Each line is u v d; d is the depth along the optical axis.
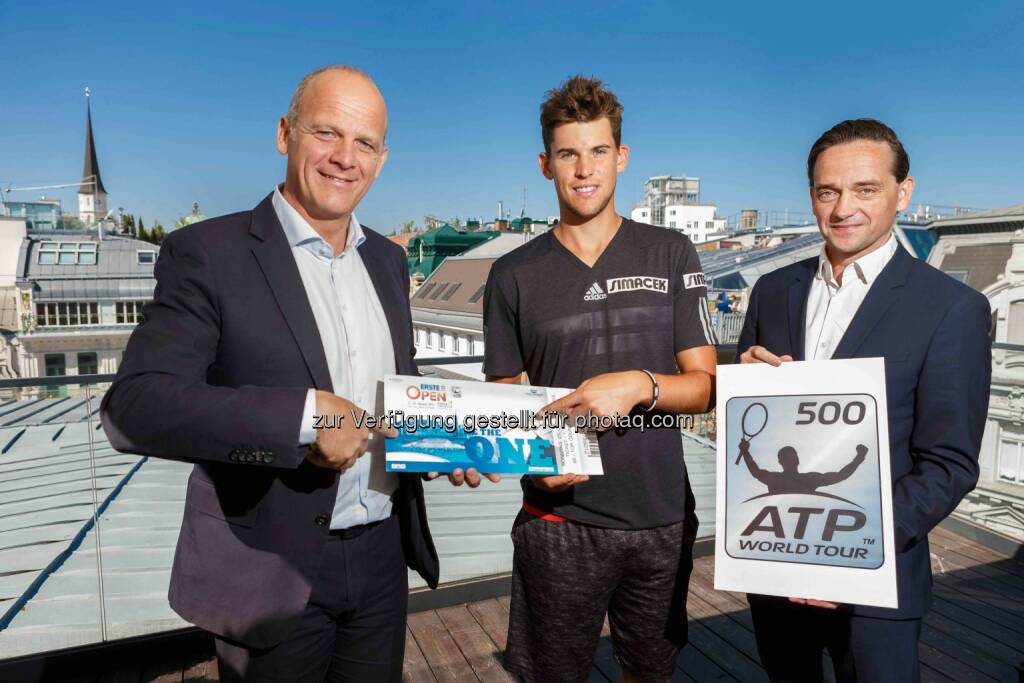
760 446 1.22
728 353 3.52
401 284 1.37
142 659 2.26
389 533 1.30
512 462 1.19
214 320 1.05
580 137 1.34
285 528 1.09
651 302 1.41
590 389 1.24
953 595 2.77
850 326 1.27
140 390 0.93
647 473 1.41
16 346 28.14
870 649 1.22
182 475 3.10
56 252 30.69
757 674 2.21
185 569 1.11
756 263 19.16
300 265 1.16
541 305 1.45
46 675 2.14
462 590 2.69
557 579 1.46
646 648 1.52
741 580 1.19
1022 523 3.14
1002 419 3.27
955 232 16.48
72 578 2.34
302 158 1.09
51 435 2.61
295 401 0.93
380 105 1.12
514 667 1.58
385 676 1.31
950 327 1.19
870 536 1.11
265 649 1.13
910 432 1.24
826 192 1.26
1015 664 2.26
